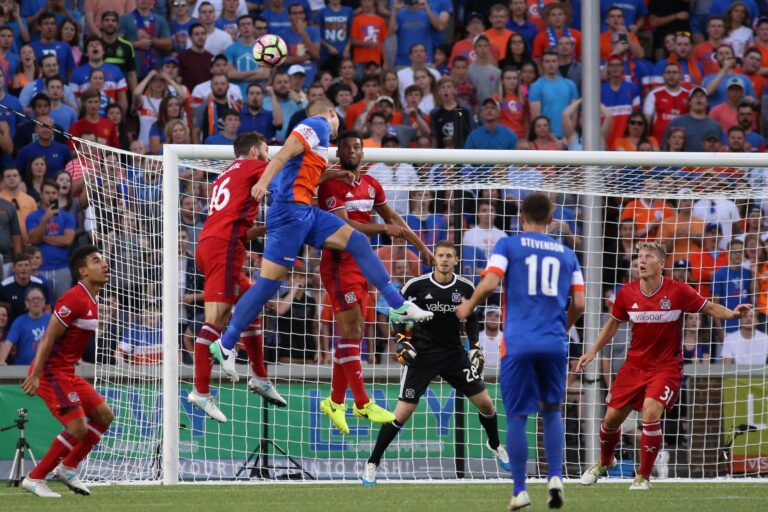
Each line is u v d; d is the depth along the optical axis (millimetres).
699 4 65500
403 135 54750
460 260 43531
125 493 31594
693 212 47812
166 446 35438
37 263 46000
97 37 55656
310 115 30156
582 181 41844
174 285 35219
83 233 48156
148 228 42781
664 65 60781
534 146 55594
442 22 62406
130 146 53188
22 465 35656
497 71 58375
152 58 58344
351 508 26047
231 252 29641
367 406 31266
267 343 43312
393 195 46188
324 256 31203
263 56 31578
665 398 33375
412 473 40281
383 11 62719
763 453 42125
